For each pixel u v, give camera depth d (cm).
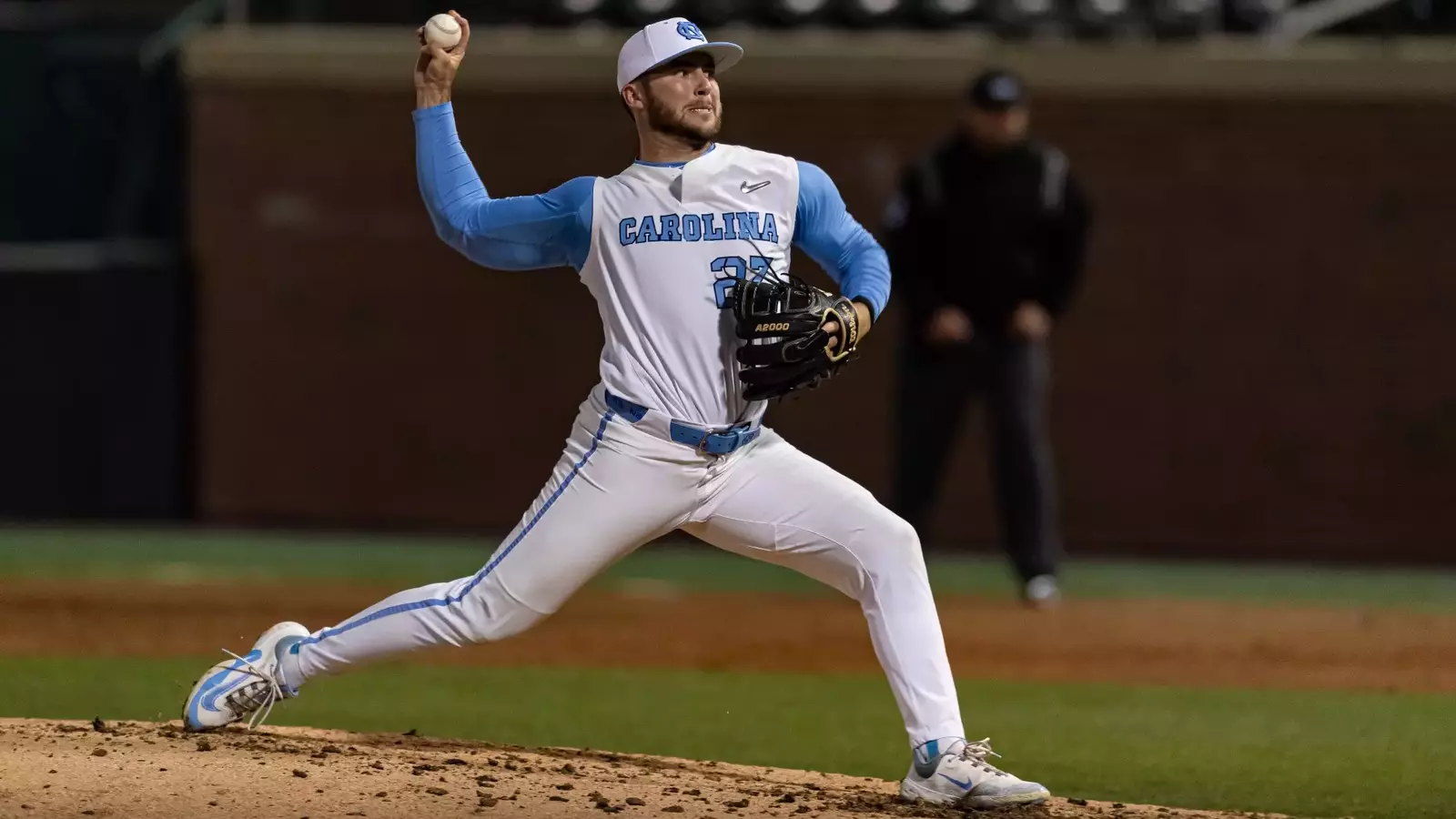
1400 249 4909
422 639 1627
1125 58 4931
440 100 1609
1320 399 4947
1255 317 4962
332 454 5325
